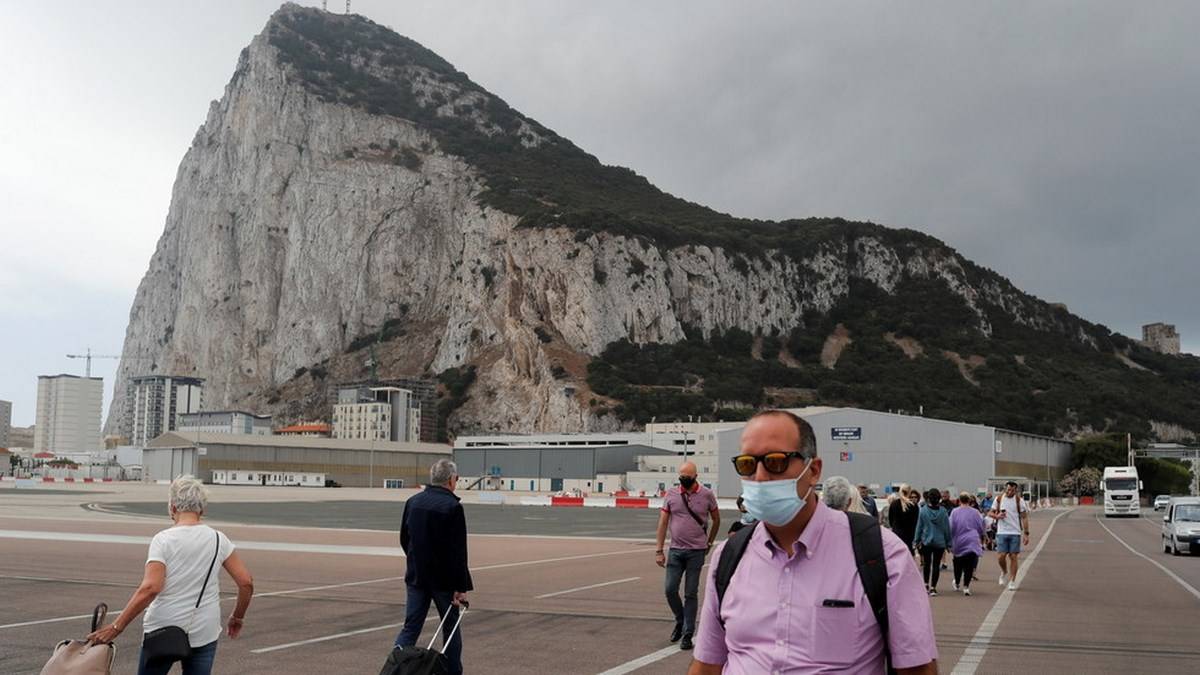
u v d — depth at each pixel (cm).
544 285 19075
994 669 1067
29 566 2055
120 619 623
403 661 664
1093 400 18712
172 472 13525
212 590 669
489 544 3116
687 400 17112
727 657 394
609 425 16675
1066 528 5047
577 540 3344
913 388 19275
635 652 1151
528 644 1205
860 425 10606
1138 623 1445
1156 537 4222
